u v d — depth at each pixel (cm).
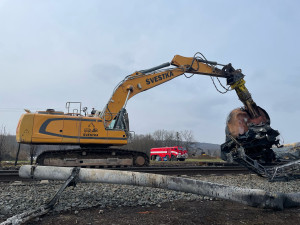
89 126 1108
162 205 524
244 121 1145
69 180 486
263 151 1057
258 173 941
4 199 556
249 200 430
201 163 1692
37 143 1070
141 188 691
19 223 364
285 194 474
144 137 6475
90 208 488
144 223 395
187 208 496
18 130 1061
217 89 1336
